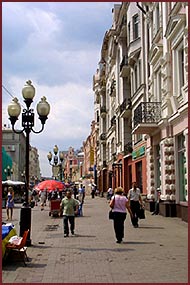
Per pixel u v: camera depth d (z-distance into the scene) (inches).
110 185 2126.0
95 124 2947.8
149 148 984.9
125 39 1542.8
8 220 832.3
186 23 687.1
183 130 716.0
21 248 356.8
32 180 3198.8
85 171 3964.1
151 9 1004.6
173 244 458.6
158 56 904.9
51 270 326.6
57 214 890.1
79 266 340.8
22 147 3740.2
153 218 775.1
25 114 476.7
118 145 1668.3
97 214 962.7
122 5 1414.9
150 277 299.0
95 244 466.9
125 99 1421.0
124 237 521.7
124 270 323.3
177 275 304.3
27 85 477.7
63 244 470.6
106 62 2256.4
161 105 868.0
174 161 794.2
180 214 765.3
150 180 971.9
